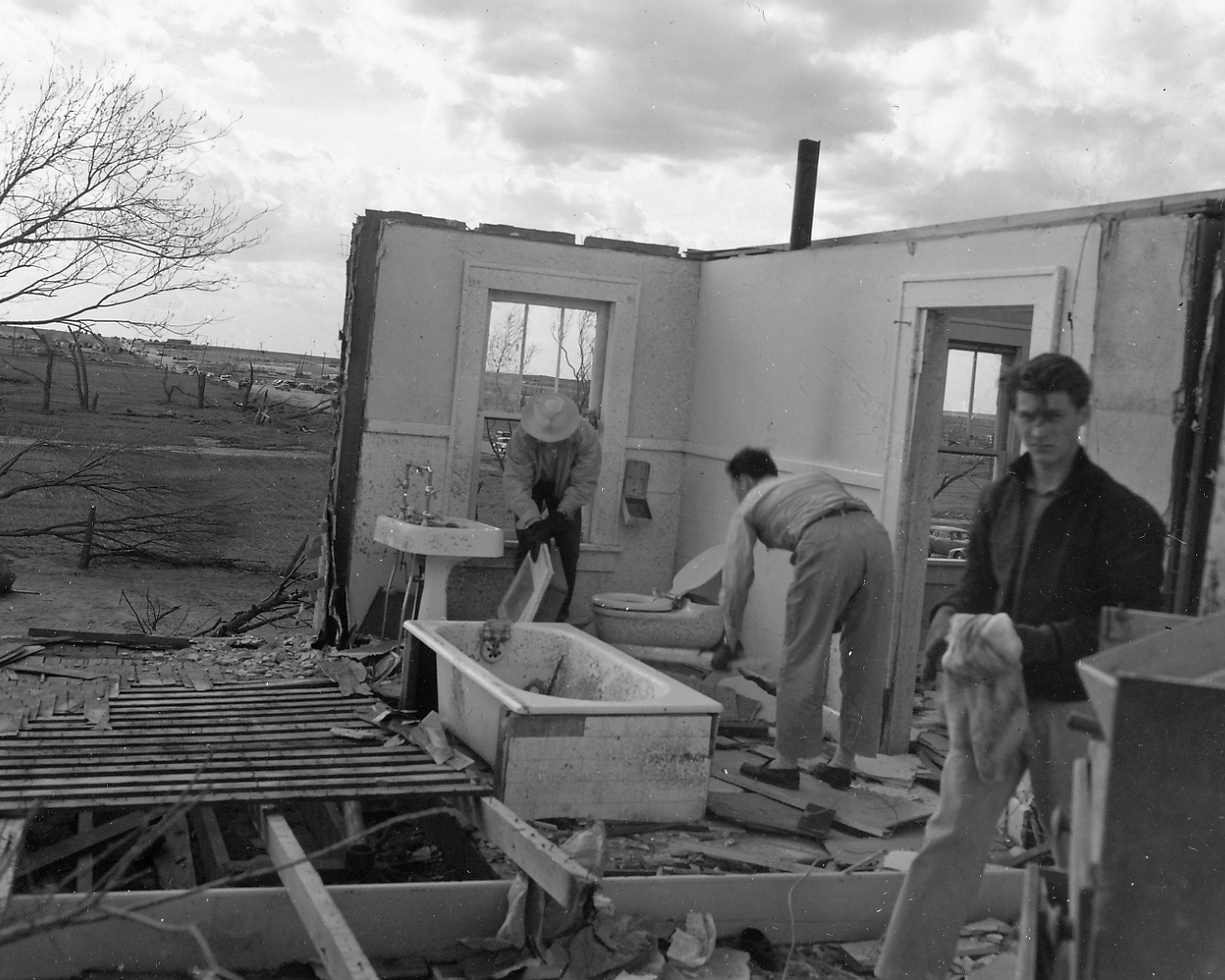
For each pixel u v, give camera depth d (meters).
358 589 8.29
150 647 7.41
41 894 3.57
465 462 8.50
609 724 5.08
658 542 9.07
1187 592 4.45
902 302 6.54
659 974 3.68
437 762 4.99
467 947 3.72
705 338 8.86
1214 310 4.49
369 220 8.20
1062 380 3.66
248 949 3.56
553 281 8.61
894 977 3.43
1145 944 2.20
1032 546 3.64
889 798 5.62
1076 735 3.33
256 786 4.47
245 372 60.53
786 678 5.73
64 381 46.06
